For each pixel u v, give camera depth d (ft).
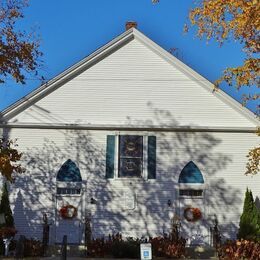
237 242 73.51
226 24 51.90
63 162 84.89
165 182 84.89
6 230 74.59
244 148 86.07
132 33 88.02
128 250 74.02
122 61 87.92
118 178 84.58
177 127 85.66
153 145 85.76
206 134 86.38
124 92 86.94
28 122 85.10
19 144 84.84
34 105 85.92
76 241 82.69
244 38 52.44
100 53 87.35
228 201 84.74
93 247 75.66
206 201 84.69
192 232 83.71
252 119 86.22
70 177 84.58
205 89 87.35
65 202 84.02
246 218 80.07
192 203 84.74
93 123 85.61
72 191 84.48
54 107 85.97
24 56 62.08
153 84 87.30
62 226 83.20
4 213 78.79
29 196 83.71
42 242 77.66
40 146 85.05
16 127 85.15
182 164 85.51
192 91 87.25
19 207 83.35
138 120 86.17
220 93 86.63
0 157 61.31
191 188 84.89
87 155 85.10
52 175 84.38
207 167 85.51
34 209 83.46
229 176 85.46
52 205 83.66
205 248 79.36
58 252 79.25
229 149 86.07
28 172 84.28
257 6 48.52
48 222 82.94
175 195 84.58
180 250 75.31
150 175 84.94
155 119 86.33
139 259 72.84
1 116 84.99
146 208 84.07
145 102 86.79
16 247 74.02
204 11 52.01
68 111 85.97
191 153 85.81
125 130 85.87
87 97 86.53
